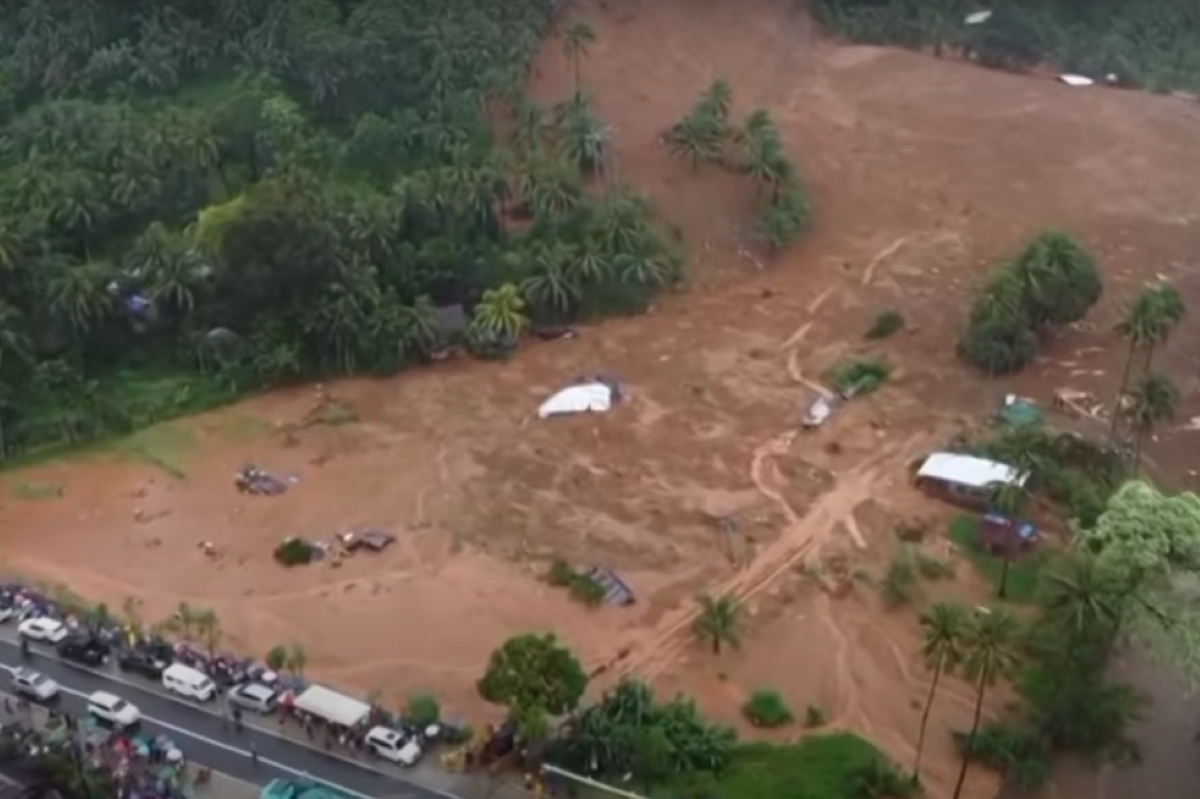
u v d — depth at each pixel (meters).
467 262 137.12
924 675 92.75
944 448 116.88
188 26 170.12
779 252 148.62
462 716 88.00
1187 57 195.62
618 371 130.12
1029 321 129.75
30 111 159.12
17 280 129.00
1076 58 189.25
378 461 117.06
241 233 127.56
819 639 96.00
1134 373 126.38
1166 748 87.50
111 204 142.75
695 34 183.38
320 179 147.00
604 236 140.25
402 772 82.81
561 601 99.75
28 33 170.62
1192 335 132.38
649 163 156.38
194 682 88.31
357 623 97.38
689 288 143.75
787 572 102.62
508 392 127.19
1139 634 86.50
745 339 135.12
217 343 127.94
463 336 133.12
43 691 87.69
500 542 106.31
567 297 136.50
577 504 110.94
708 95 165.38
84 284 126.88
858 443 118.69
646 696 86.44
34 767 78.94
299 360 128.38
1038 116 173.25
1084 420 120.25
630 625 97.38
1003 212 154.62
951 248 148.75
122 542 106.88
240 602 99.69
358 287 129.88
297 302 129.50
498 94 159.12
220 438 120.62
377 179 150.12
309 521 109.12
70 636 92.94
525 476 114.56
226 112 154.88
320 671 92.38
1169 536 86.88
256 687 87.69
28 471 116.31
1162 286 135.50
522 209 145.75
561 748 83.19
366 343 129.12
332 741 85.00
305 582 102.12
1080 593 86.25
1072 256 130.88
